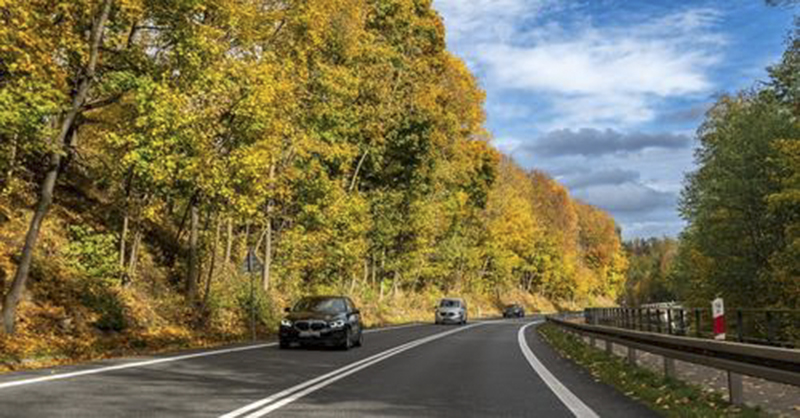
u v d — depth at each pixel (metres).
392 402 9.04
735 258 32.12
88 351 15.44
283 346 18.19
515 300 92.69
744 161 31.66
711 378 13.10
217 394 9.31
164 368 12.27
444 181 52.56
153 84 16.03
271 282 31.58
